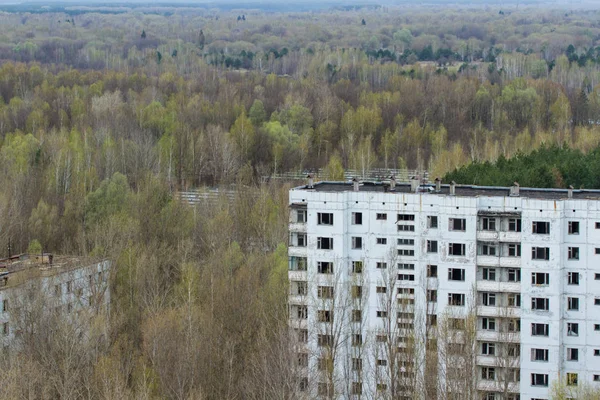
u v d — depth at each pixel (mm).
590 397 178125
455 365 182125
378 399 186000
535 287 193000
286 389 184250
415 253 198750
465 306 196875
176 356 194125
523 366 194375
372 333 198875
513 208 193750
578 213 190750
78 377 187750
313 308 199875
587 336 192250
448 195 196750
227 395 188625
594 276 191125
